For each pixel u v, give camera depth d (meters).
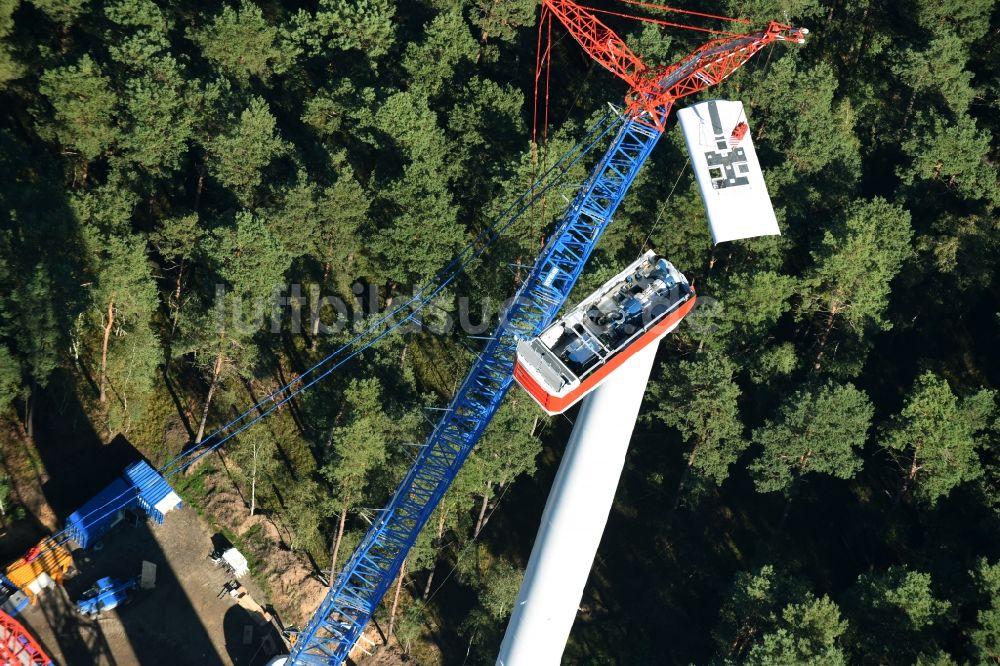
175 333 154.12
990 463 150.25
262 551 148.12
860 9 193.62
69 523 142.00
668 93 141.88
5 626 123.94
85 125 149.00
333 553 145.25
